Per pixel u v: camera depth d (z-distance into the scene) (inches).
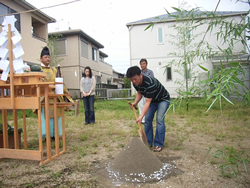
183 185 80.5
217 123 209.6
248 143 136.9
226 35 92.3
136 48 601.0
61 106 121.5
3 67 102.9
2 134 125.5
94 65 765.9
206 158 110.0
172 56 578.9
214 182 82.6
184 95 75.4
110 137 160.9
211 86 66.7
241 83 64.4
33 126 211.6
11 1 391.9
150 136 133.9
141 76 110.5
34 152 103.3
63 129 124.9
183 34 313.0
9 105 103.7
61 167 101.5
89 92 217.0
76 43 637.3
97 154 120.7
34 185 82.7
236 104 325.7
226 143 138.1
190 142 142.6
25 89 115.7
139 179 85.3
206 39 494.6
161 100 125.8
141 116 114.1
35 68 132.0
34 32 506.6
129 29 600.7
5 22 103.0
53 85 116.7
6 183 85.1
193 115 265.1
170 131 177.6
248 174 89.4
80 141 151.3
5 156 106.9
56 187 80.7
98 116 276.7
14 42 102.0
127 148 97.9
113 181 84.4
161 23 580.1
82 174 92.5
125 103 481.1
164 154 118.3
